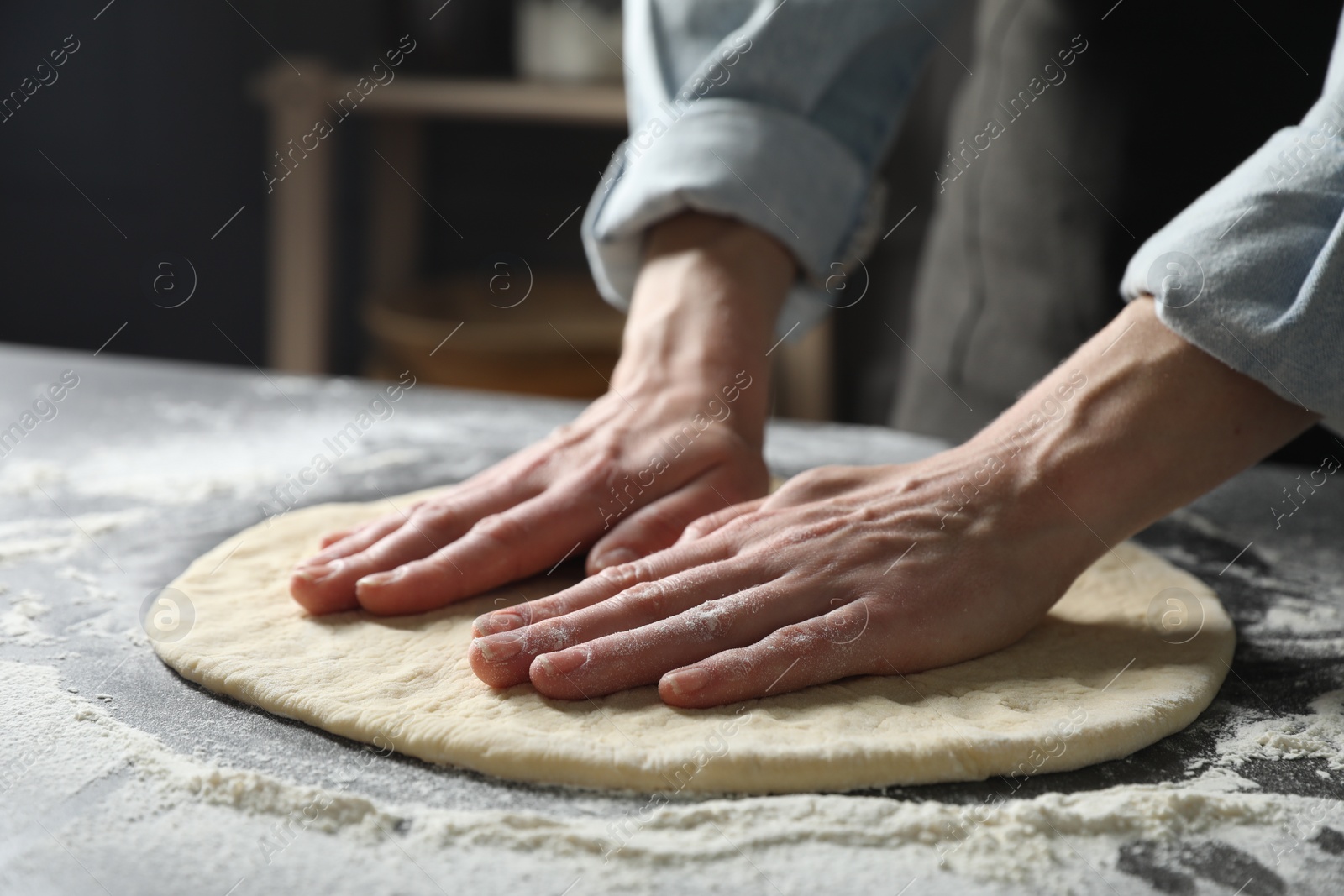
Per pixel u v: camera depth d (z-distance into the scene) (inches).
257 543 28.8
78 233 67.2
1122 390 25.5
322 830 22.1
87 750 23.3
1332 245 24.0
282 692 24.3
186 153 66.5
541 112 57.1
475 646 24.4
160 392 37.4
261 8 65.3
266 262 68.3
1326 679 25.7
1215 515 31.6
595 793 22.9
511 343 49.6
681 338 29.8
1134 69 34.5
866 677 24.8
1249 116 34.1
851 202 32.0
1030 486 25.7
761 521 26.0
